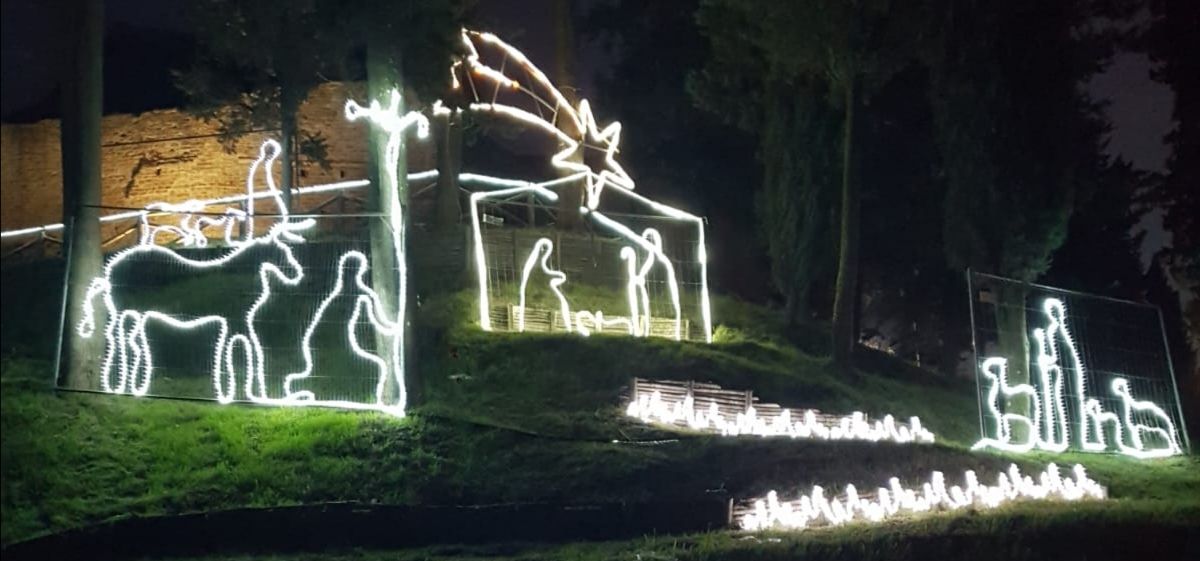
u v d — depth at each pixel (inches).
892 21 756.0
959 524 515.8
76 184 592.4
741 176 1142.3
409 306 593.6
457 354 669.3
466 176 902.4
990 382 729.0
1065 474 650.2
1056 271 1092.5
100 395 564.4
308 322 643.5
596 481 525.0
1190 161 827.4
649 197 1187.9
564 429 585.6
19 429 518.0
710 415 646.5
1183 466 746.8
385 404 582.9
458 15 604.1
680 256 828.0
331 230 892.0
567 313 740.7
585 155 919.7
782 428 645.9
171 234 959.6
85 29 602.2
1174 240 843.4
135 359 590.9
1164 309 1072.2
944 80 764.6
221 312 648.4
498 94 810.8
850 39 756.6
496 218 877.2
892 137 1024.9
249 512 469.1
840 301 797.9
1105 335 809.5
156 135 1066.7
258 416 559.5
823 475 567.5
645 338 736.3
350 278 660.7
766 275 1143.0
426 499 497.7
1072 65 755.4
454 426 554.6
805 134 860.6
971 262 761.6
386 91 593.3
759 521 516.7
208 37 646.5
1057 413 761.0
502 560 457.7
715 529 510.6
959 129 760.3
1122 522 526.3
